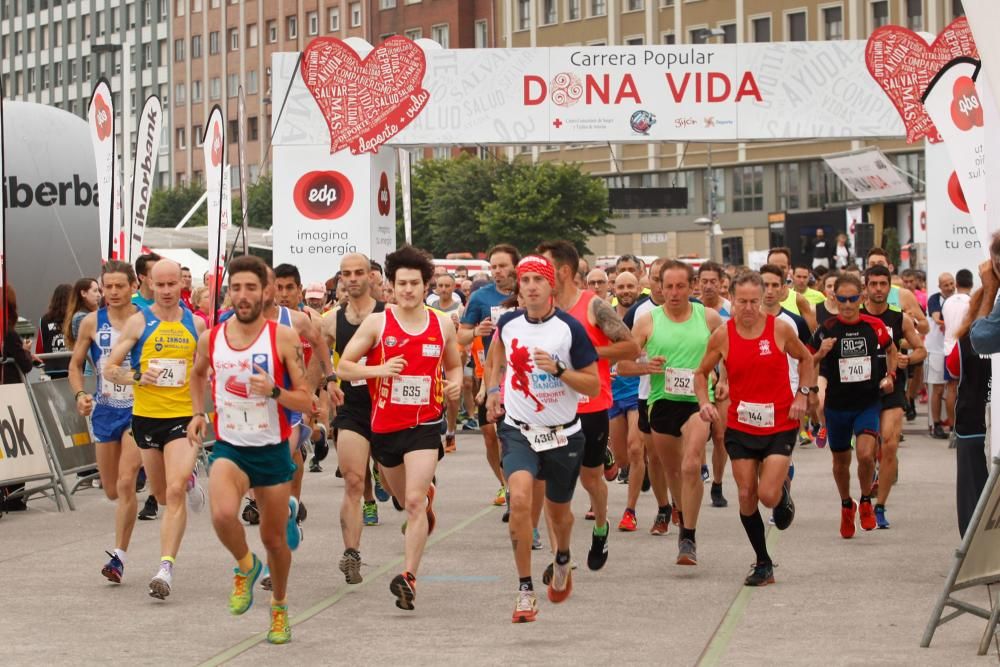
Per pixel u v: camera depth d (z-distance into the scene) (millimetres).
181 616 11188
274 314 13133
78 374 13766
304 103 30656
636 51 30031
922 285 33906
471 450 25000
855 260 45750
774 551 14211
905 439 26141
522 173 72062
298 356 10117
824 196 82688
